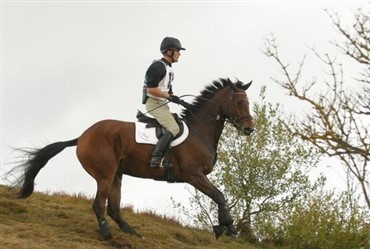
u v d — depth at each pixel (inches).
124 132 441.4
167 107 445.7
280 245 607.2
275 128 632.4
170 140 434.9
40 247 395.2
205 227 633.6
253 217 629.6
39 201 564.7
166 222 605.9
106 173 436.1
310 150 628.1
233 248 545.3
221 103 462.9
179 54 455.8
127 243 439.8
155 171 442.6
